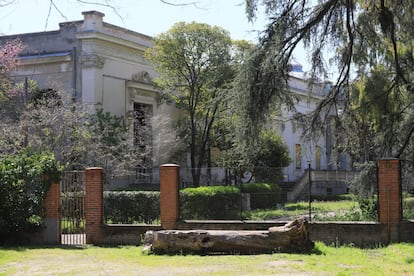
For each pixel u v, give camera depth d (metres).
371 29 19.00
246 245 13.48
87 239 16.98
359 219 18.08
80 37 30.08
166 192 16.80
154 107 34.56
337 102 20.55
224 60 29.20
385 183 15.58
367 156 21.58
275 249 13.45
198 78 29.75
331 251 13.66
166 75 30.48
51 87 28.52
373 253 13.62
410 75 20.67
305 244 13.49
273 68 18.02
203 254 13.66
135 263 12.34
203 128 32.19
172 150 33.88
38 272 11.27
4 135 23.28
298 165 44.69
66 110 24.92
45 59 30.56
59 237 16.94
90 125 26.31
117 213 20.16
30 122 24.09
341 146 21.25
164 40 29.34
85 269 11.55
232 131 23.31
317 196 29.30
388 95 20.55
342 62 19.67
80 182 17.73
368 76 20.55
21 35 31.56
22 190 16.50
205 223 16.45
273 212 21.70
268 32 18.02
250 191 23.97
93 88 29.97
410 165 20.38
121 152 27.14
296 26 17.84
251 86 18.36
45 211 17.02
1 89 26.42
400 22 18.78
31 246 16.17
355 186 20.92
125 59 32.50
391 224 15.42
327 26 18.30
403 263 11.94
